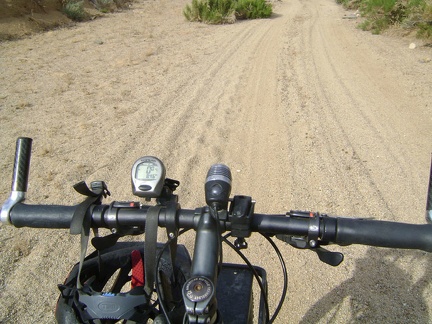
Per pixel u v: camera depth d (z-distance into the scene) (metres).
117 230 2.08
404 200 5.87
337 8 31.81
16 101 9.69
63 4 21.86
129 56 14.48
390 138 7.96
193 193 5.90
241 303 2.49
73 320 2.05
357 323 3.82
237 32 21.00
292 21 25.11
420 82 11.48
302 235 1.99
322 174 6.53
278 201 5.80
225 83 11.48
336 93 10.70
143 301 2.05
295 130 8.30
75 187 2.02
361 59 14.45
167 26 22.31
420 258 4.68
